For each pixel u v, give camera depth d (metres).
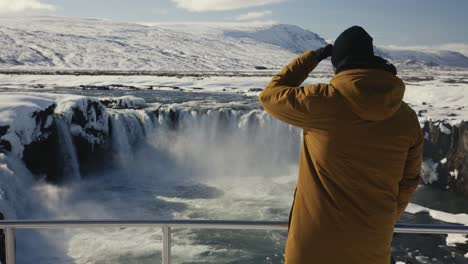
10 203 9.91
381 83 1.27
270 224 1.72
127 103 20.36
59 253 8.64
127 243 9.12
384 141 1.31
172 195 14.90
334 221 1.35
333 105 1.29
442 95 22.94
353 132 1.30
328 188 1.36
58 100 14.85
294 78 1.53
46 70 76.50
